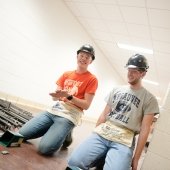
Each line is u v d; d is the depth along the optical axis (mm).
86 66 2244
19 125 2406
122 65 8719
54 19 4941
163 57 6219
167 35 4871
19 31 4066
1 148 1717
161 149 1893
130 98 1869
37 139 2359
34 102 4945
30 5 4168
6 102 3246
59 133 1982
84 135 3840
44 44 4832
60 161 1942
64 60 5695
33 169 1556
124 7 4398
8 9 3705
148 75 8586
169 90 1959
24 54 4328
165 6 3852
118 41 6332
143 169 1917
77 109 2176
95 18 5371
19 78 4340
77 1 4883
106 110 2035
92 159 1759
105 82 9195
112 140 1798
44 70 5039
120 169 1595
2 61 3852
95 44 7199
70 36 5691
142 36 5410
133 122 1815
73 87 2215
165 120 1916
